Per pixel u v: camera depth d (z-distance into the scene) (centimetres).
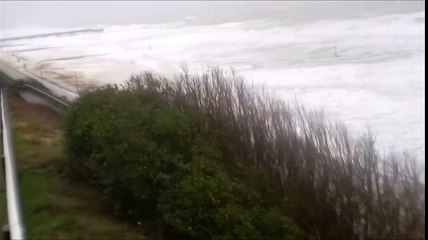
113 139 862
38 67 4447
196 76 1827
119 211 816
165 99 1092
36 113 1723
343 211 747
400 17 5325
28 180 939
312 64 3225
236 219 654
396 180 805
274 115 993
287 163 836
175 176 761
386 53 3238
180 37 6925
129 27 11694
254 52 4219
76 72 3831
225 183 723
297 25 6275
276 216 660
